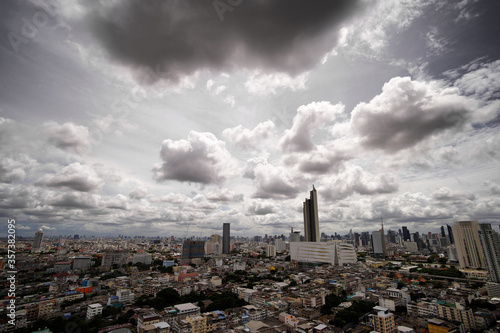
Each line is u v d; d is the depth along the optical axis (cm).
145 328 18538
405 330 18400
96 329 19562
